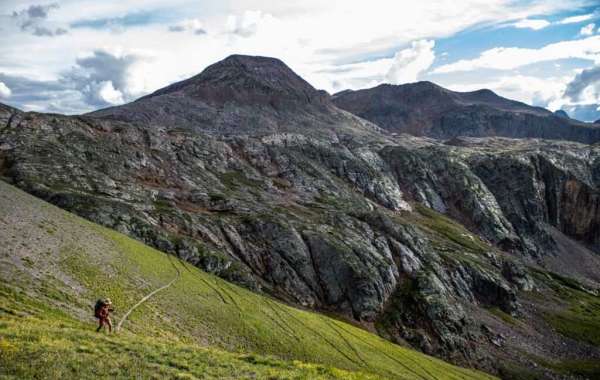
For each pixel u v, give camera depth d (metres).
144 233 133.25
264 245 165.62
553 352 171.38
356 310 155.12
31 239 64.88
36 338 34.25
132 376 31.06
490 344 164.25
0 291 46.09
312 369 41.69
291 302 145.88
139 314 60.84
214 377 34.66
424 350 147.62
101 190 156.88
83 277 62.56
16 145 169.38
